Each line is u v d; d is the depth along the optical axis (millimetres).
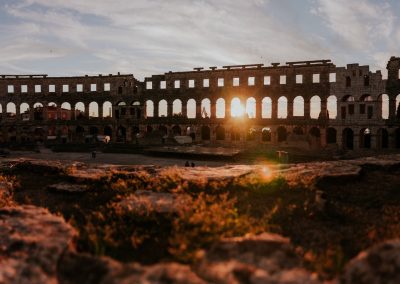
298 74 76875
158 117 88062
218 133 85375
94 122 91125
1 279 6301
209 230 8766
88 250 8266
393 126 68750
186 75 86125
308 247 8367
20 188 15445
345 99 73938
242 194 12703
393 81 69312
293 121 76562
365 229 9406
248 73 81000
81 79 92312
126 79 90125
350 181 13977
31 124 92938
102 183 15070
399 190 12914
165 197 11820
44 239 7895
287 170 16578
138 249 8445
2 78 93812
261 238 7723
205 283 6141
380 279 5785
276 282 5992
